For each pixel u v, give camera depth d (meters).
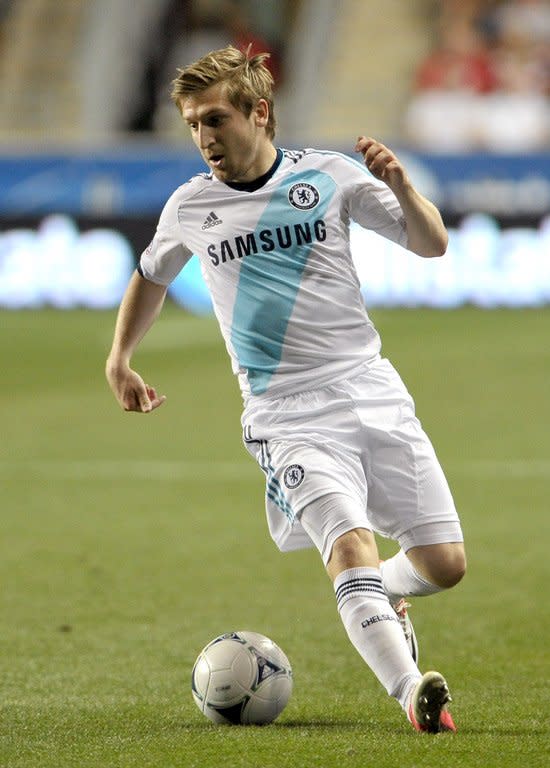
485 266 71.62
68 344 63.00
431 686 12.93
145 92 98.94
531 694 16.53
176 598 23.50
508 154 78.06
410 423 15.15
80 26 100.62
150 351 61.09
